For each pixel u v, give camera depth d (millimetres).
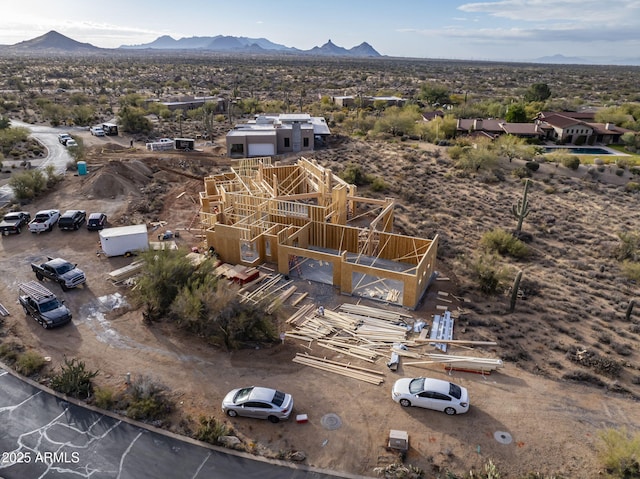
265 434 17859
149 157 60875
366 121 90062
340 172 55156
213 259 29406
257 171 44188
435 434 17906
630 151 76438
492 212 45969
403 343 23750
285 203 35750
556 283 32250
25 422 18281
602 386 20984
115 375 21062
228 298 23953
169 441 17438
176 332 24406
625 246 37156
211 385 20531
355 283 30078
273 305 26078
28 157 61781
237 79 188000
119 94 139125
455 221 43438
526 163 62000
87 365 21688
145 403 18766
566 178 58469
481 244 38094
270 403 18250
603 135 81750
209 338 23672
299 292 28828
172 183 51625
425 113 98875
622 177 60438
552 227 43188
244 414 18562
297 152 68250
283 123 73688
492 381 21109
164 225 39594
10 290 28438
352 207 41656
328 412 19016
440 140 75375
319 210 34719
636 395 20484
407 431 18047
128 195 46438
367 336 24203
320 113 106688
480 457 16844
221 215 36625
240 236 31469
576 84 194250
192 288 24984
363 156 65312
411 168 59031
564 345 24047
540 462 16703
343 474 16109
